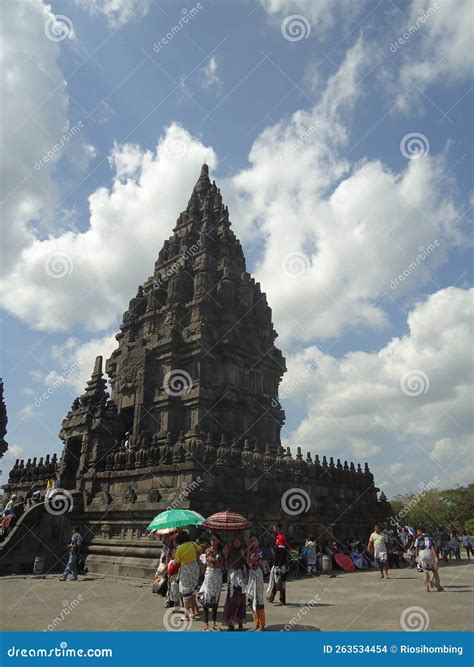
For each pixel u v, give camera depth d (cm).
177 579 1825
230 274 4619
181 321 4325
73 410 4481
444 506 10275
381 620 1602
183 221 5306
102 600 2017
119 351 4759
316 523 3616
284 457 3594
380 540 2841
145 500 3019
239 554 1528
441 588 2244
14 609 1834
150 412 4016
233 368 4172
